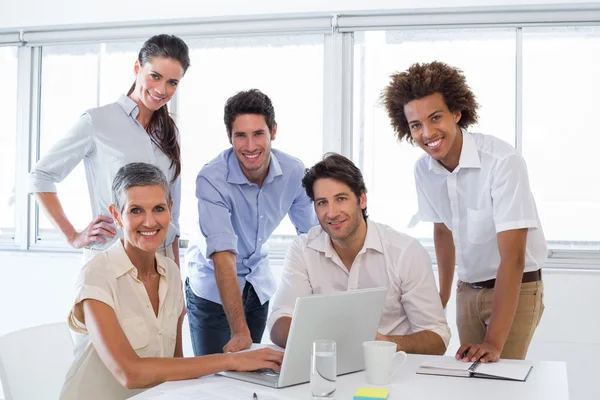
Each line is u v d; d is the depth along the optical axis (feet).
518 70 11.98
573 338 11.42
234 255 8.58
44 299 13.19
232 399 5.39
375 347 5.78
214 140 13.04
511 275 7.18
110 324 6.13
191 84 13.05
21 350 6.51
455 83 7.24
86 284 6.23
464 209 7.77
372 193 12.53
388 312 7.54
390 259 7.45
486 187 7.48
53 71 13.69
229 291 8.25
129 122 8.83
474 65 12.13
